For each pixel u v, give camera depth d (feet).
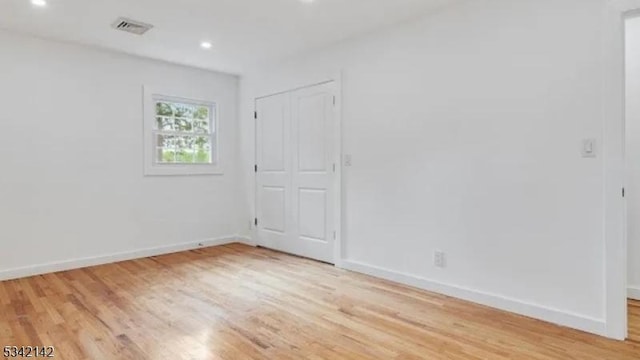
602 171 7.77
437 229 10.44
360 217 12.36
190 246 15.98
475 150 9.64
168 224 15.33
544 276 8.57
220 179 16.97
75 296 10.07
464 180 9.87
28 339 7.57
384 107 11.60
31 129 12.14
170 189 15.39
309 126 14.10
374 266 11.99
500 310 9.12
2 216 11.65
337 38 12.42
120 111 13.99
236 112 17.40
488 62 9.37
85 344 7.36
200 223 16.33
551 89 8.39
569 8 8.13
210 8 10.07
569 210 8.20
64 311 9.02
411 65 10.93
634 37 10.07
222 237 17.07
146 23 11.06
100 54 13.50
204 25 11.25
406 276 11.14
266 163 16.06
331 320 8.53
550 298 8.48
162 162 15.26
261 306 9.38
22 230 12.00
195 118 16.35
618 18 7.52
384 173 11.66
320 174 13.79
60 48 12.66
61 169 12.73
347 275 12.08
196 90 16.08
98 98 13.48
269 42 12.73
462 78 9.86
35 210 12.23
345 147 12.75
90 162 13.33
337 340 7.55
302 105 14.33
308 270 12.67
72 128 12.94
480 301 9.55
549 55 8.41
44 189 12.40
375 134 11.87
